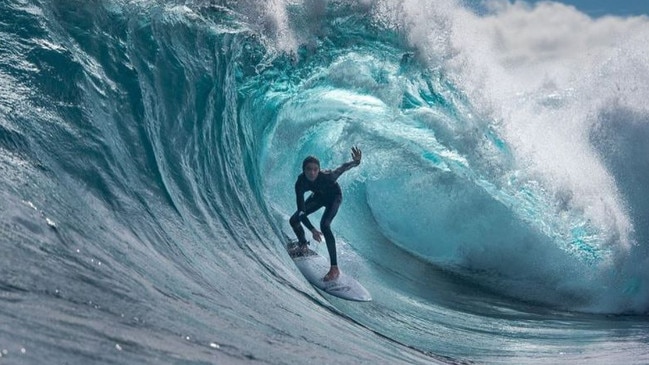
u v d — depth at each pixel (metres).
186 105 31.28
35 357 11.71
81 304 15.05
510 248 45.88
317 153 42.38
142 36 31.53
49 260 16.45
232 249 27.42
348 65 42.44
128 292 17.05
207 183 29.66
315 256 32.94
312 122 41.66
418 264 44.66
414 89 44.56
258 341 17.98
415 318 34.34
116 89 27.53
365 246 43.22
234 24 37.72
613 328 37.47
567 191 47.03
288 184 39.47
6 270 14.88
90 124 24.39
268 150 38.34
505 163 46.47
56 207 19.17
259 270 27.67
